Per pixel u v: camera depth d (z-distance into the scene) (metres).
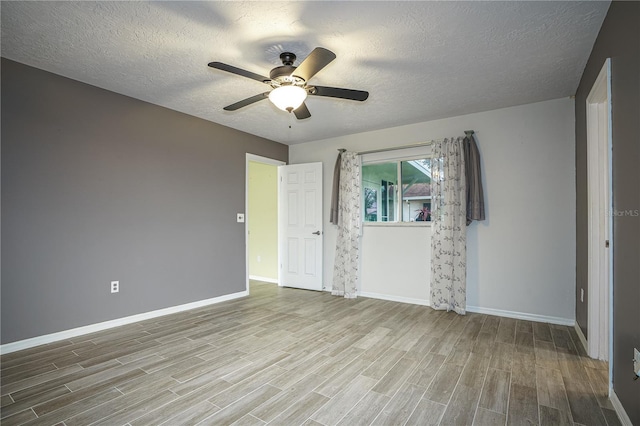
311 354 2.60
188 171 3.96
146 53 2.53
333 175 4.95
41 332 2.79
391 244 4.42
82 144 3.05
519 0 1.88
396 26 2.16
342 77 2.91
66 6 1.95
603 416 1.77
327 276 5.04
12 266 2.64
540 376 2.22
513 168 3.61
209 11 2.01
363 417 1.77
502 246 3.66
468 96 3.34
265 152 5.07
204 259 4.12
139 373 2.27
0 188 2.58
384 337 2.98
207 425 1.69
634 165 1.58
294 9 1.99
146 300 3.53
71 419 1.74
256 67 2.77
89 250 3.09
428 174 4.23
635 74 1.55
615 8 1.83
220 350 2.68
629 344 1.64
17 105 2.67
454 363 2.43
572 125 3.33
